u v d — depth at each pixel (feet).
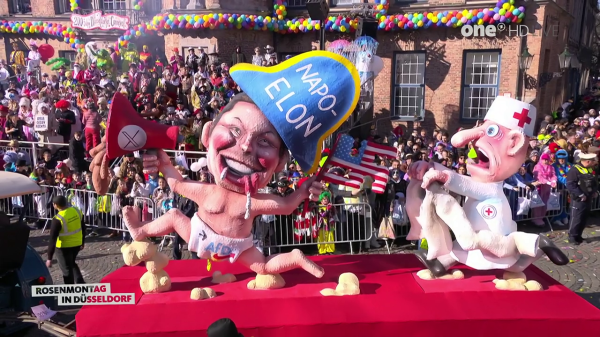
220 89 46.88
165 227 15.81
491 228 15.69
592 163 30.48
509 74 53.42
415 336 13.76
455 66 55.36
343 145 15.78
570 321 13.70
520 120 15.57
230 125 14.82
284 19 59.31
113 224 34.04
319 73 14.66
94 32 67.46
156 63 54.49
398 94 58.70
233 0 56.70
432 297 15.05
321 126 14.75
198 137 40.22
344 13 56.95
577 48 79.36
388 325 13.61
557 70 61.05
